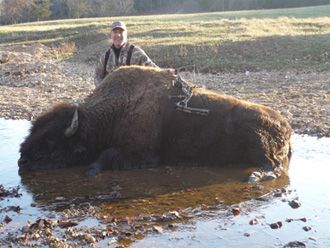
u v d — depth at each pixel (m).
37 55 20.64
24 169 5.04
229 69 15.03
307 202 3.97
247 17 39.62
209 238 3.18
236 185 4.58
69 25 42.44
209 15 45.72
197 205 3.92
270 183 4.65
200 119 5.43
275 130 5.45
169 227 3.39
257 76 13.45
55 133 5.10
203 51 17.42
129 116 5.34
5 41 32.97
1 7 77.25
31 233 3.27
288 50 16.61
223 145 5.46
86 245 3.07
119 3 74.75
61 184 4.58
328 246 3.06
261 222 3.50
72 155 5.23
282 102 9.07
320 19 28.73
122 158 5.25
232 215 3.65
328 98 9.30
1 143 6.22
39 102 9.84
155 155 5.45
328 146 6.10
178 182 4.70
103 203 3.98
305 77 12.77
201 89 5.78
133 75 5.58
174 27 26.84
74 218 3.59
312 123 7.23
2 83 13.52
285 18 29.25
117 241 3.13
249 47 17.39
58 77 14.29
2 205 3.89
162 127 5.42
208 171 5.21
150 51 18.05
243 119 5.40
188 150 5.50
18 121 7.98
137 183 4.65
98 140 5.39
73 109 5.25
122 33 6.54
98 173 5.03
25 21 87.06
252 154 5.36
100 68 6.82
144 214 3.69
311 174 4.89
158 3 72.12
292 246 3.04
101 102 5.48
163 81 5.62
